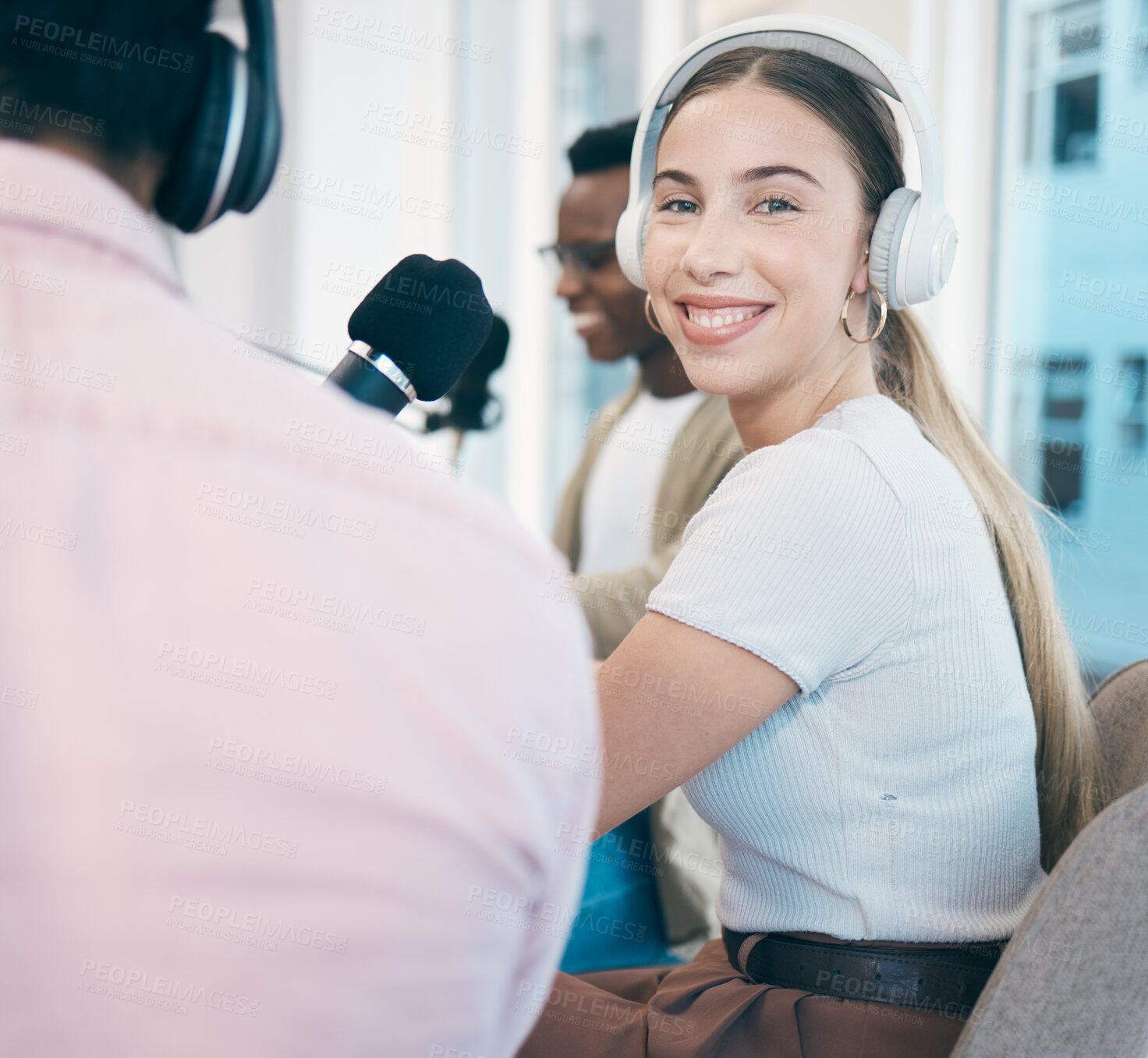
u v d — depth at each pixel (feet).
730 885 2.75
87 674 0.94
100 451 0.99
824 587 2.31
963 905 2.51
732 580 2.31
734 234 2.68
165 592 0.97
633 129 5.51
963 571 2.49
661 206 2.84
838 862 2.49
